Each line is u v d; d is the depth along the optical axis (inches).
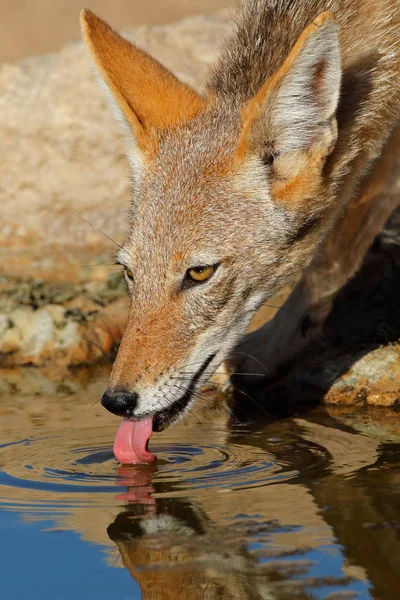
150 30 799.1
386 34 418.0
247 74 416.8
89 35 420.5
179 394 377.4
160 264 375.6
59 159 754.2
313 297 473.1
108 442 409.1
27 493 346.9
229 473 362.9
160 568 281.9
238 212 382.0
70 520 319.6
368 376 461.4
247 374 476.1
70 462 383.2
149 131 406.9
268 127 374.6
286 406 460.1
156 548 294.8
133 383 370.3
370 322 500.1
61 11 1307.8
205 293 378.0
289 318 474.6
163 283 375.6
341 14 414.0
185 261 374.0
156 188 388.8
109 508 329.4
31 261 687.1
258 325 518.6
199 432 422.0
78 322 581.0
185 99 417.4
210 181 383.6
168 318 375.9
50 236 724.0
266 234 386.0
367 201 460.8
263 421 435.8
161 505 330.3
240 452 389.7
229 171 384.5
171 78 427.8
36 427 434.0
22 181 757.9
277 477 355.3
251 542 295.1
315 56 360.2
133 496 340.8
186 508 326.6
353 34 412.2
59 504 335.0
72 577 279.6
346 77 401.7
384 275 518.6
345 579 269.6
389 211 467.8
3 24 1267.2
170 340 375.2
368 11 418.3
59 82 786.8
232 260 380.5
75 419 446.9
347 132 402.3
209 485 349.4
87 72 781.3
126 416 372.2
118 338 575.8
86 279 650.8
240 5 475.5
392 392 454.0
